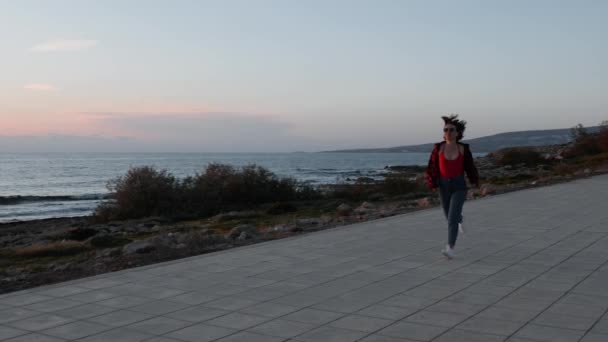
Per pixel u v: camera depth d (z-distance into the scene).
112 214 26.42
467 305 6.16
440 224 12.86
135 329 5.46
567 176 31.75
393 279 7.45
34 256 13.60
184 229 18.72
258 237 12.34
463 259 8.70
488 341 5.00
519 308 6.01
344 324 5.55
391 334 5.23
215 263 8.63
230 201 28.83
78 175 89.81
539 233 11.15
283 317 5.82
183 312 6.04
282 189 30.05
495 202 17.52
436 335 5.18
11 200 44.75
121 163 154.00
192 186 28.55
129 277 7.72
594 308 5.97
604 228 11.71
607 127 59.38
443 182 8.69
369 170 99.19
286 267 8.30
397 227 12.41
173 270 8.16
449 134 8.55
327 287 7.06
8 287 7.92
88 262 10.15
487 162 68.31
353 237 11.06
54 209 39.00
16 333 5.36
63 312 6.07
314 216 21.34
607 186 23.69
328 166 130.62
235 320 5.73
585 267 8.00
